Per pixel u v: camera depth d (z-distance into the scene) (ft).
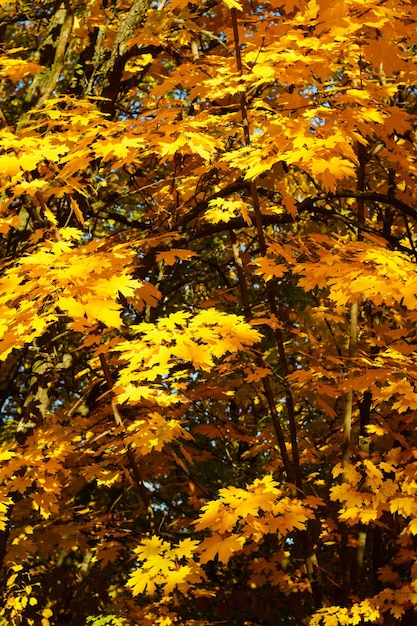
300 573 17.30
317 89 12.36
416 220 17.88
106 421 16.97
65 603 19.71
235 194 14.94
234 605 23.38
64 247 10.45
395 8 11.46
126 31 17.95
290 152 10.34
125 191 19.45
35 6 19.63
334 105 11.82
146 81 22.58
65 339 17.28
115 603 16.57
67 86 20.75
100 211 18.78
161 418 12.71
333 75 16.15
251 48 13.32
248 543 16.70
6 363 21.17
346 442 16.35
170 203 18.34
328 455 20.10
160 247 17.16
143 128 11.27
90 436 16.26
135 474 13.61
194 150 10.78
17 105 22.00
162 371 10.71
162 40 16.01
